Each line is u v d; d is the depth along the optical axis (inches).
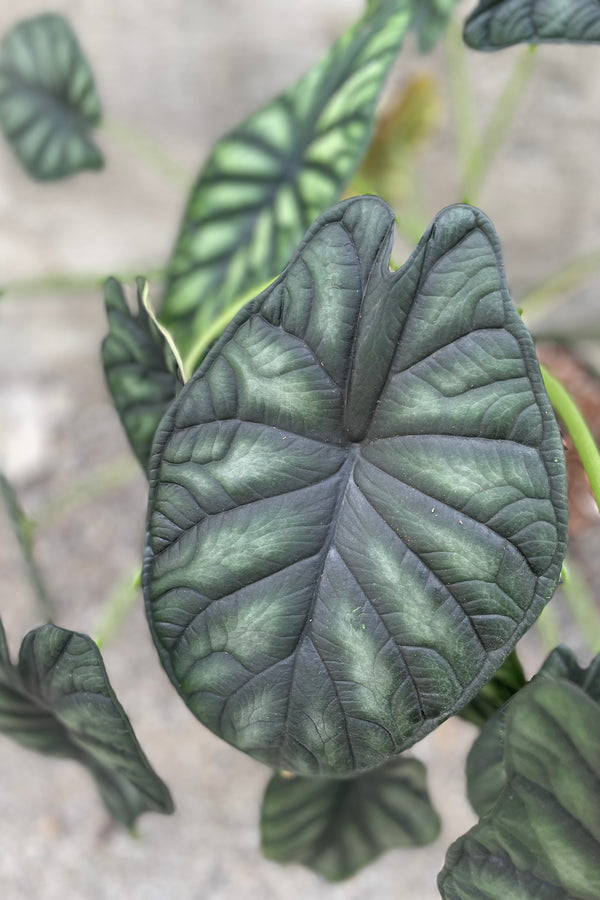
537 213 39.9
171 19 35.4
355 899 37.2
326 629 23.2
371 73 26.9
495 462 22.4
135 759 23.7
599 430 34.4
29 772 39.8
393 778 27.8
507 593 22.7
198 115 37.2
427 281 22.1
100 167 33.2
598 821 22.5
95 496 45.3
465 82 36.6
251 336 22.7
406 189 37.5
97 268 42.1
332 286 22.5
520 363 22.0
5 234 40.4
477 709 26.2
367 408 22.8
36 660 23.8
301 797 27.6
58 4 35.0
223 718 23.7
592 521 35.1
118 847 38.1
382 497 22.9
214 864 37.8
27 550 28.7
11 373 47.0
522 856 22.9
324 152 27.4
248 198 28.8
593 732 21.8
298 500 23.0
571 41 25.4
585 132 37.3
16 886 37.7
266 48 35.9
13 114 32.9
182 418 22.8
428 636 23.0
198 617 23.3
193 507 23.0
